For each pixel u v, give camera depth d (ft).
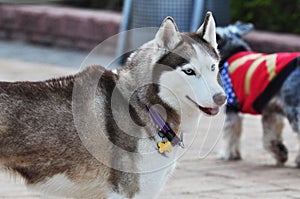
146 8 37.83
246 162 27.81
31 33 56.03
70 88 17.19
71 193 17.57
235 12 48.85
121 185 16.97
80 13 53.72
